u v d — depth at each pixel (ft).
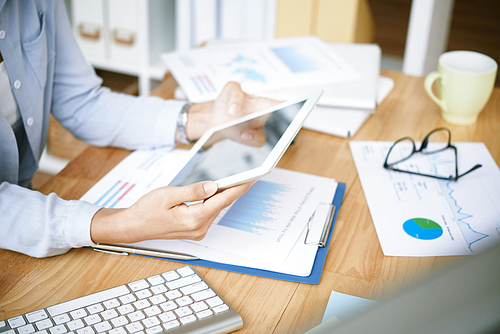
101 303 1.69
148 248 2.01
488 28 10.77
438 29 5.35
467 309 0.48
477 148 2.83
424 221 2.21
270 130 2.15
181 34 5.67
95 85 2.99
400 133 3.04
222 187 1.87
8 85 2.55
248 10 5.39
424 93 3.55
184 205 1.86
